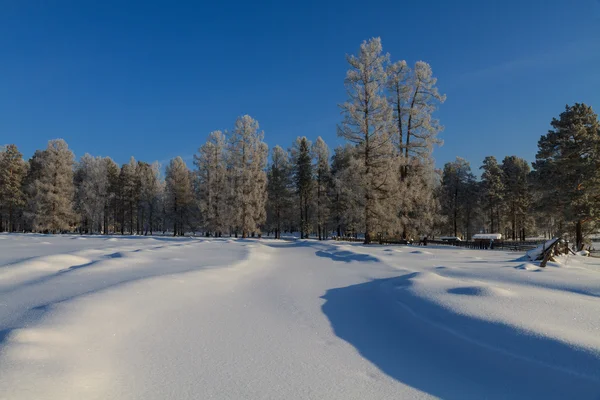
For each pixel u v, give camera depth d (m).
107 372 4.23
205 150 47.06
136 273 10.31
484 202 51.88
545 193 29.88
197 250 18.61
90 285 8.36
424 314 6.46
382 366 4.89
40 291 7.71
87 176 60.31
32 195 48.69
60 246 22.00
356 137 28.42
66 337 4.71
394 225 27.48
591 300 6.72
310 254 19.55
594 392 3.66
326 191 50.59
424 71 29.55
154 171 76.50
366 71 28.36
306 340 5.88
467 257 17.34
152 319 6.25
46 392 3.40
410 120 30.14
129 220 67.00
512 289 7.85
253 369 4.68
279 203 51.66
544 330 4.87
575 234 29.00
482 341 5.10
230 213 39.81
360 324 6.80
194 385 4.15
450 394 4.07
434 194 37.56
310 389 4.16
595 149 27.11
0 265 11.58
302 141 48.47
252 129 39.97
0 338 4.29
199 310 7.17
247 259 14.65
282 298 8.73
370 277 11.51
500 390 4.09
